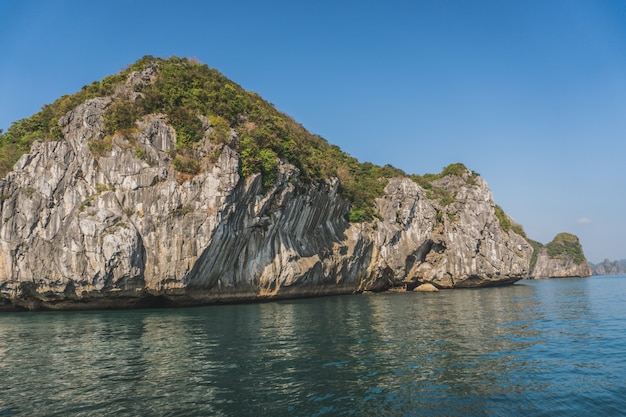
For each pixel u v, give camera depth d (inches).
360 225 2213.3
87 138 1427.2
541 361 598.9
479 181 3031.5
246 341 749.9
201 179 1387.8
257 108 1856.5
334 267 1962.4
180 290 1360.7
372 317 1083.3
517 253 3221.0
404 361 597.0
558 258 5629.9
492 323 967.0
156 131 1427.2
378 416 396.2
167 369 561.6
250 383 496.1
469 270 2667.3
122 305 1395.2
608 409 414.9
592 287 2758.4
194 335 819.4
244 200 1469.0
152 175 1360.7
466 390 470.0
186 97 1577.3
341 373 536.1
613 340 754.2
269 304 1508.4
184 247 1339.8
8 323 1073.5
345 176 2228.1
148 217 1342.3
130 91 1553.9
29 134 1551.4
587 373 537.6
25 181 1406.3
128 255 1298.0
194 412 406.9
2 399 450.0
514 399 442.3
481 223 2844.5
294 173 1654.8
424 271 2625.5
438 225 2721.5
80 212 1346.0
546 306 1382.9
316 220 1951.3
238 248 1520.7
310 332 843.4
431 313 1172.5
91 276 1307.8
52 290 1362.0
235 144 1471.5
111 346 727.1
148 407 421.4
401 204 2556.6
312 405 424.8
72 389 481.4
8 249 1364.4
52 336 846.5
